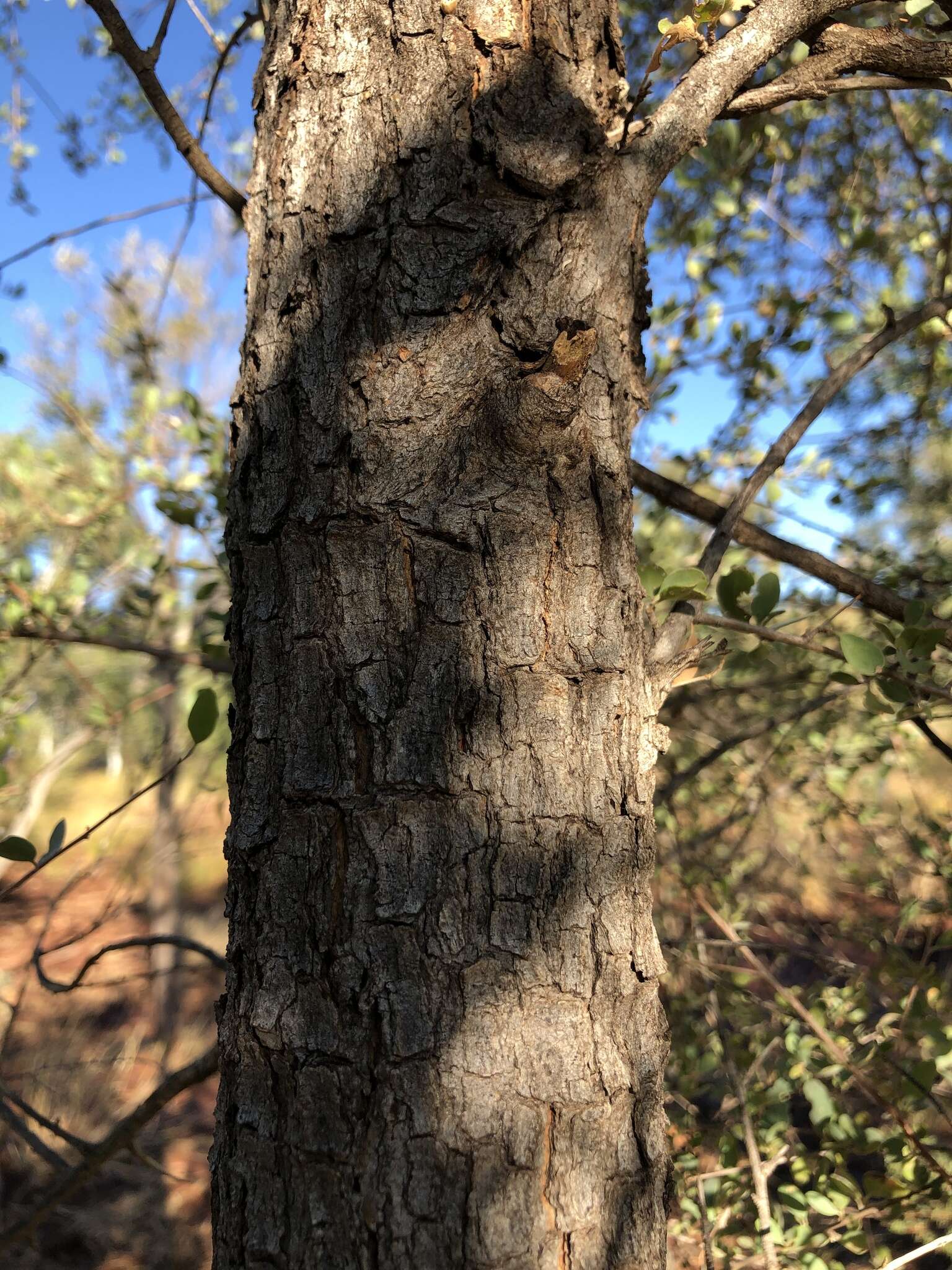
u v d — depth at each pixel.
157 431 1.01
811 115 0.94
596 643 0.35
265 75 0.40
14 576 0.88
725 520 0.51
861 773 1.10
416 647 0.34
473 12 0.36
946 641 0.53
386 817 0.34
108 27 0.47
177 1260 1.38
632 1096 0.34
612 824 0.35
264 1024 0.34
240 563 0.37
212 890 3.04
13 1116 0.56
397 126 0.36
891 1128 0.71
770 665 0.94
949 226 0.82
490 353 0.35
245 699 0.37
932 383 0.88
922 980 0.67
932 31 0.48
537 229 0.35
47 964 2.24
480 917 0.33
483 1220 0.32
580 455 0.35
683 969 0.80
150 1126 1.72
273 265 0.38
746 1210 0.70
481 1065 0.33
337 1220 0.33
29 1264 1.29
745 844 1.04
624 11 0.90
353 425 0.35
